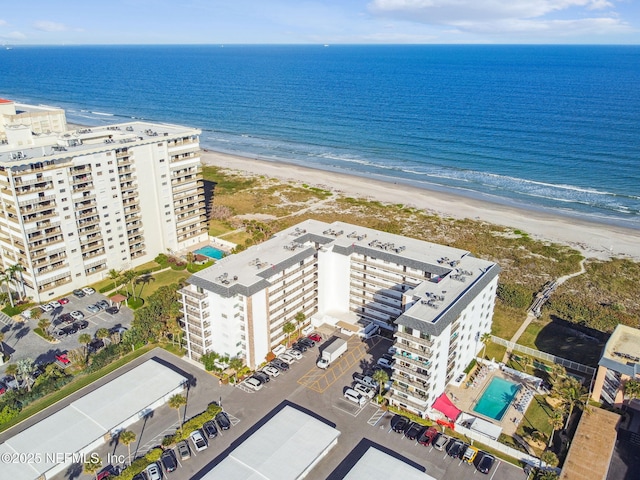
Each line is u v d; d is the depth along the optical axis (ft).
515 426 297.74
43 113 547.49
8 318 407.03
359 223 616.39
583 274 495.00
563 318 415.44
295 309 379.14
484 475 262.26
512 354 369.09
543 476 251.39
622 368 297.94
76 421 288.51
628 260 523.70
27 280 424.87
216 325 340.39
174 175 503.61
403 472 254.68
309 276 387.14
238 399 319.06
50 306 418.92
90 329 393.29
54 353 363.35
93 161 433.07
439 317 291.17
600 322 402.93
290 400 319.06
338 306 413.59
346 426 297.33
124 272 459.73
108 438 285.02
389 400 316.40
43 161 395.55
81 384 331.36
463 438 289.33
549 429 295.28
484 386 333.83
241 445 271.69
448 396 322.34
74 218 432.25
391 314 386.11
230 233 584.40
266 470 255.09
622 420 298.97
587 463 261.44
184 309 346.33
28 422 298.15
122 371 344.69
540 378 338.54
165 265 498.28
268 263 358.43
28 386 325.01
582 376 342.03
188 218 529.86
